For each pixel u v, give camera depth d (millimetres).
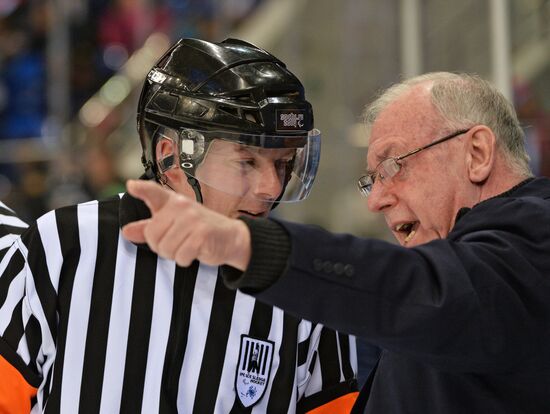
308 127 3541
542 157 9281
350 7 11289
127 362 3568
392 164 3230
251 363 3625
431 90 3234
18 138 12789
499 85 9328
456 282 2611
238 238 2492
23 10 13242
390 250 2654
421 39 10266
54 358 3588
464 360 2668
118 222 3648
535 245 2789
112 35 13375
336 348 3803
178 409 3574
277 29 12062
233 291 3627
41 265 3586
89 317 3574
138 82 13133
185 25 13445
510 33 9352
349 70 11281
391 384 3271
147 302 3602
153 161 3660
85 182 11820
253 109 3414
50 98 12875
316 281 2564
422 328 2578
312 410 3773
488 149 3139
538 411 2867
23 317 3586
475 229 2914
